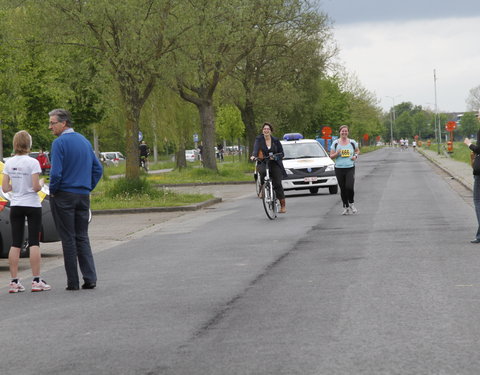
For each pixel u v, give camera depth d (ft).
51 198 33.47
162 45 94.43
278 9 148.15
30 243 34.17
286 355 20.42
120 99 101.76
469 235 46.52
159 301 29.32
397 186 101.86
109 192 93.97
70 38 91.50
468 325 23.21
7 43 124.47
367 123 456.04
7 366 20.70
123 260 42.73
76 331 24.66
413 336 22.02
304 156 94.17
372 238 46.47
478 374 18.10
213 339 22.61
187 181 141.79
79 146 33.65
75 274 33.47
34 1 90.33
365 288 30.04
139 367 19.88
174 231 58.23
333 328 23.39
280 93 175.52
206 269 37.22
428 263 35.94
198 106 153.07
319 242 45.62
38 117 137.59
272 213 62.75
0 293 34.17
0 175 42.01
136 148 94.38
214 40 105.60
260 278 33.58
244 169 183.01
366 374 18.35
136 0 88.63
